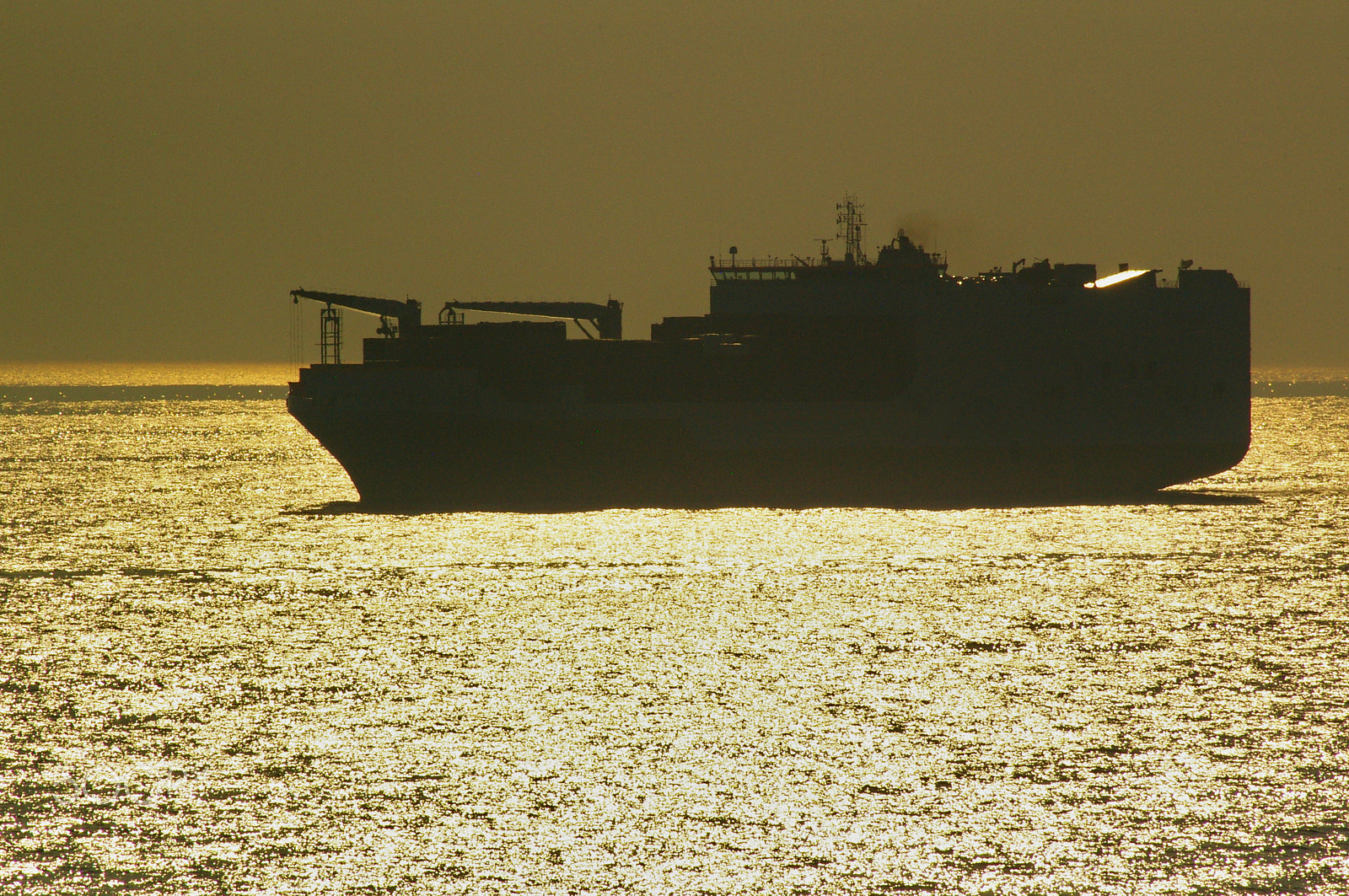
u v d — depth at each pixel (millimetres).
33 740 153625
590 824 131125
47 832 129250
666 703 167875
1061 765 144625
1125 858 123188
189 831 129750
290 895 117562
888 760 146875
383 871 122000
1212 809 132875
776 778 142000
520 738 154750
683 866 122500
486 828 130500
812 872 121562
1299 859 122125
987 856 123938
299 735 155625
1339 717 159000
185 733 156250
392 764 146500
